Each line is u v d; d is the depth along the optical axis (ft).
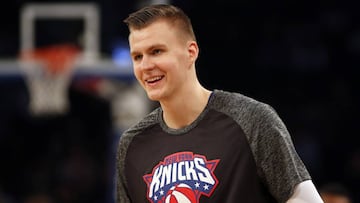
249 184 17.92
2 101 79.05
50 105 60.49
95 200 73.15
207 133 18.51
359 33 80.53
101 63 60.08
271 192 18.03
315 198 17.71
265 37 81.15
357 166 75.61
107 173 73.92
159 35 18.06
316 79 79.92
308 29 80.79
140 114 55.31
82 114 75.25
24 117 77.82
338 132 77.66
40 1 79.87
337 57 79.97
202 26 81.87
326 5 81.30
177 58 18.20
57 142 75.36
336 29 80.69
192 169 18.19
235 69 81.35
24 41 65.36
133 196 19.38
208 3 81.82
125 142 19.66
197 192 17.95
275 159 17.84
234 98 18.80
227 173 17.98
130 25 18.45
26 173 76.23
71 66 60.59
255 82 80.94
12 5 80.74
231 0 81.82
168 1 69.10
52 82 60.54
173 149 18.70
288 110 79.30
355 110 78.33
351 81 79.41
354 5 81.05
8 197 73.77
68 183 73.10
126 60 61.26
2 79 72.79
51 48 61.11
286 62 80.53
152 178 18.78
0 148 77.61
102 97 73.51
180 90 18.44
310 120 78.33
